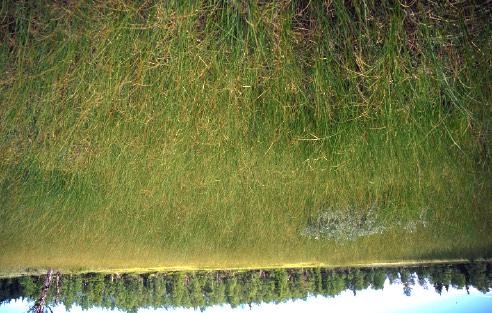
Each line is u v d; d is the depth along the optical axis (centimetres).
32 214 425
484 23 326
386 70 333
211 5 327
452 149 383
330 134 362
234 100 361
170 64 346
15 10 327
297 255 462
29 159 389
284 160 392
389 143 369
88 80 352
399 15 318
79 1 327
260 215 434
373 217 426
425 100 345
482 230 433
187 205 428
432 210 422
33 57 341
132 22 336
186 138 382
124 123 373
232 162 397
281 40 331
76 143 380
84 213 425
